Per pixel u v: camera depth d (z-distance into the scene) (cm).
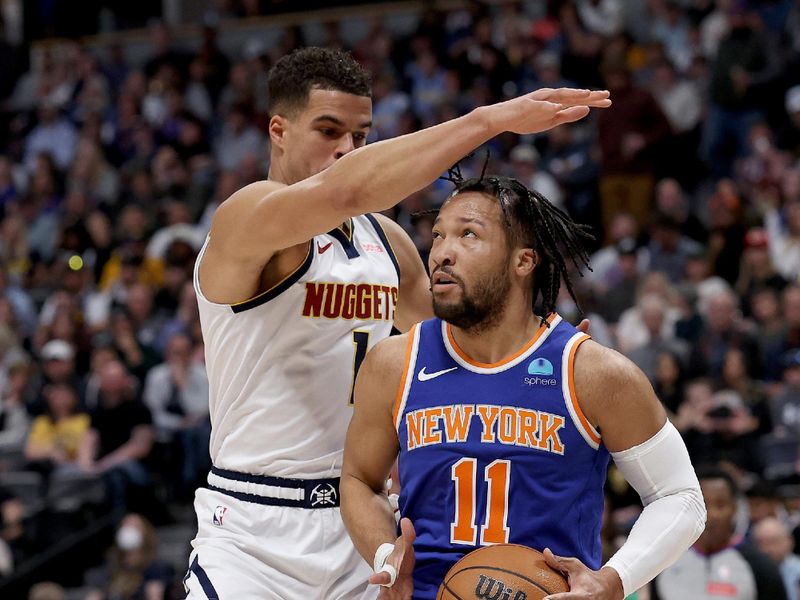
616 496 1175
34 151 2527
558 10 2305
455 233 476
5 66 2828
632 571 456
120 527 1405
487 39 2239
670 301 1608
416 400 482
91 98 2600
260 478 553
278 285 545
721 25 2158
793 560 1036
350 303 558
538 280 491
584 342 475
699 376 1444
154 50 2758
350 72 552
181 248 1952
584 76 2139
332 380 557
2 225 2364
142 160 2375
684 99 2092
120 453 1561
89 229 2142
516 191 484
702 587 949
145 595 1325
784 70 2017
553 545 466
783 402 1395
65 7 2859
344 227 567
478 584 442
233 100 2444
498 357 478
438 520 475
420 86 2264
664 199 1855
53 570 1464
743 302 1639
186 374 1647
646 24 2320
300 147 554
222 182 2144
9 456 1691
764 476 1305
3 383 1850
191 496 1549
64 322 1886
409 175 457
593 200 1978
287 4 2689
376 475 507
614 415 467
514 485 464
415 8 2542
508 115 446
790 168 1850
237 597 530
